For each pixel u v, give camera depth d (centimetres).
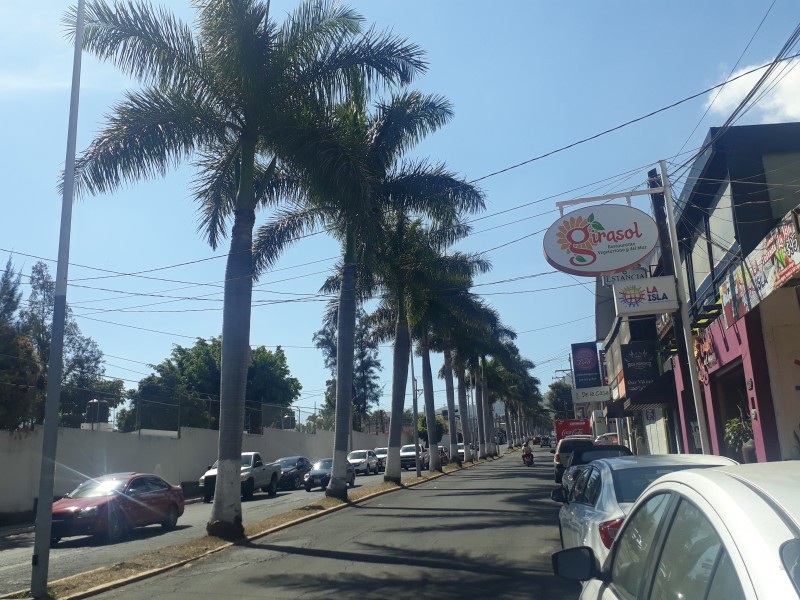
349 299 2534
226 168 1873
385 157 2389
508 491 2483
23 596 1036
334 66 1720
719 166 1883
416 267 3042
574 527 862
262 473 3250
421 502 2239
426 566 1153
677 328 1706
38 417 2572
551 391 12900
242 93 1655
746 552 245
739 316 1540
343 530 1653
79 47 1229
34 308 3769
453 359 5294
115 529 1733
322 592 1002
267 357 6022
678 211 2188
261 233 2397
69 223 1174
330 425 6300
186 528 1989
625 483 791
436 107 2423
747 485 290
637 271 2508
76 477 2705
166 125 1662
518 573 1070
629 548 391
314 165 1630
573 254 1612
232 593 1023
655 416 3347
